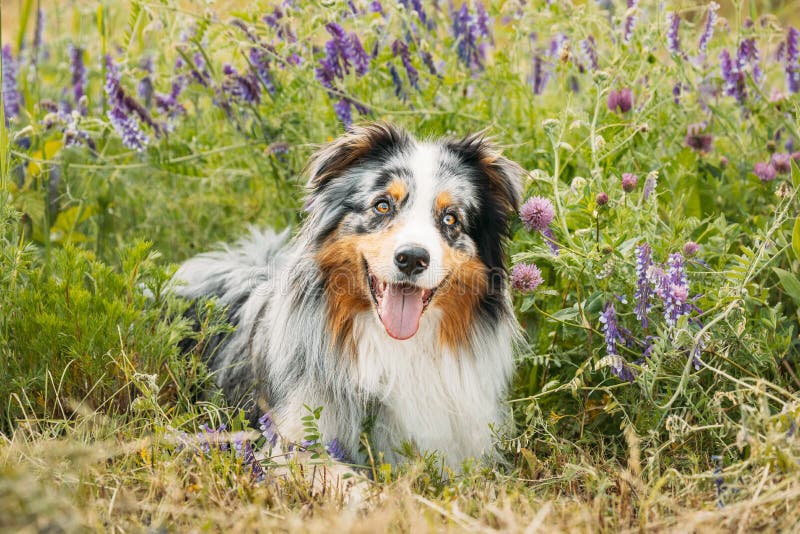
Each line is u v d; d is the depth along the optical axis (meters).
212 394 4.67
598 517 3.20
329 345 4.18
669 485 3.67
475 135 4.43
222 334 4.92
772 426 3.29
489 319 4.36
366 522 3.02
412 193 4.08
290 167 6.06
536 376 4.73
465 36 5.93
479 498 3.49
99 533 2.99
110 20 7.22
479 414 4.31
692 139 5.63
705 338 3.96
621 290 4.34
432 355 4.23
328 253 4.16
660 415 4.09
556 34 6.11
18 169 5.85
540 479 3.85
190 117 6.85
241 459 3.63
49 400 4.17
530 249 4.87
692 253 4.29
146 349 4.30
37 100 6.11
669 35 5.30
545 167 5.24
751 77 5.77
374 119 5.71
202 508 3.32
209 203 6.60
